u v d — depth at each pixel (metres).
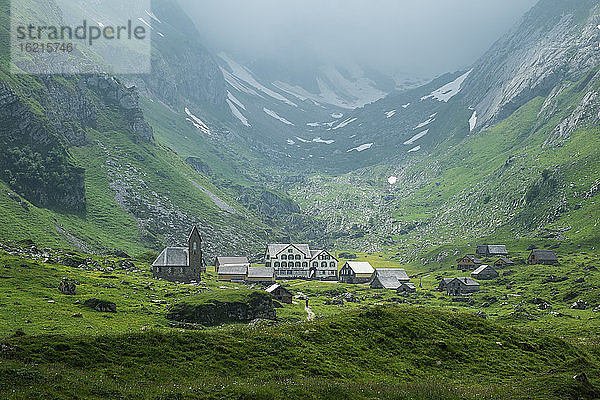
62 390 39.56
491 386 56.44
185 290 118.06
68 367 46.50
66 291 94.88
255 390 45.44
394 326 71.12
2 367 41.59
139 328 73.19
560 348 74.06
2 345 47.84
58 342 50.34
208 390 44.53
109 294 100.50
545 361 68.44
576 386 51.66
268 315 96.19
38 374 41.50
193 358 54.09
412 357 64.25
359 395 48.03
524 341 73.38
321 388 48.12
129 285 115.69
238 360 55.41
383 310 75.62
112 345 52.69
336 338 65.81
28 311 76.94
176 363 52.09
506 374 62.53
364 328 69.75
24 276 102.38
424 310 80.25
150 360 51.72
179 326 79.44
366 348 64.75
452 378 59.78
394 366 61.12
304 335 64.62
